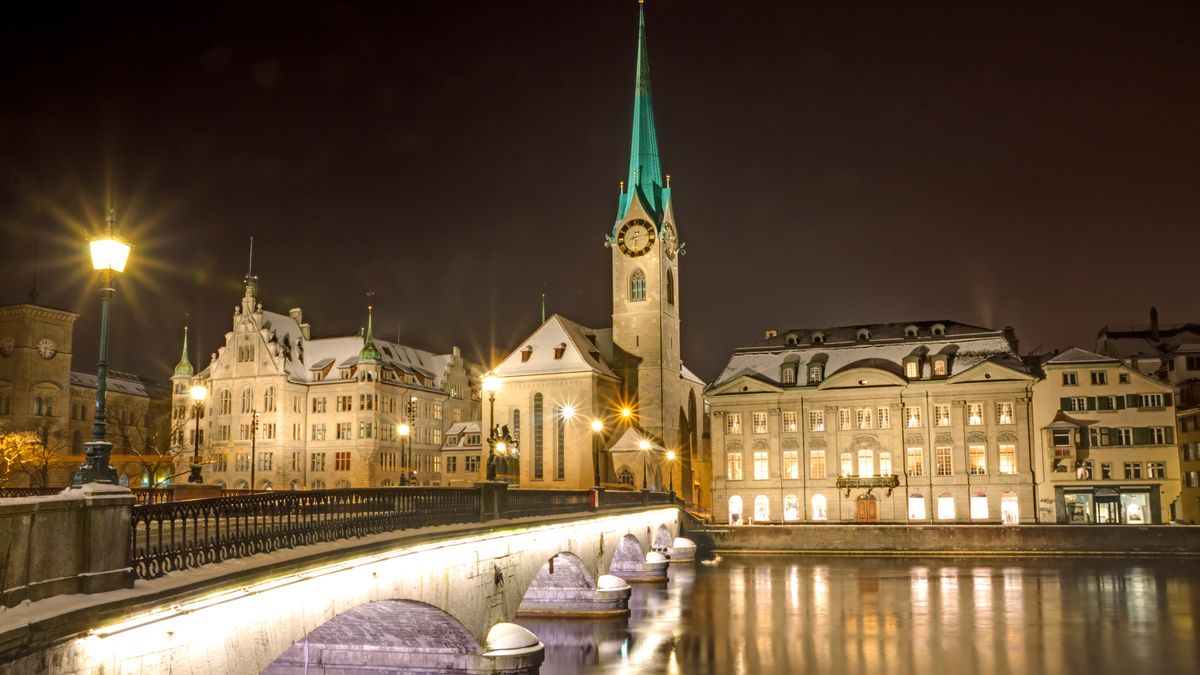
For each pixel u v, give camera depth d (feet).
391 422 411.75
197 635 59.67
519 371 371.56
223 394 414.62
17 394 387.55
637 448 360.89
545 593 184.44
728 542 306.35
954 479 330.13
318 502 79.20
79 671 49.29
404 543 88.69
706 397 360.48
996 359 334.65
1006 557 280.92
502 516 124.47
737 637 163.94
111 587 53.67
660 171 400.06
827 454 344.69
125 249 61.82
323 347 428.56
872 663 144.46
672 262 400.67
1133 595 205.36
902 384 337.72
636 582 234.17
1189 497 317.83
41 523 49.65
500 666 111.75
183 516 61.52
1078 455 318.86
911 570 254.68
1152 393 315.78
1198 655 148.25
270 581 67.36
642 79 400.26
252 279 419.33
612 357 392.88
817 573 251.60
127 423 452.35
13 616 45.65
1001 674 137.69
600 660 146.61
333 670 116.67
